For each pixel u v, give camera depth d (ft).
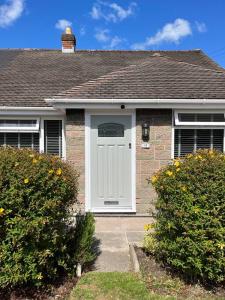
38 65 42.19
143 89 29.14
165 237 17.78
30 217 15.65
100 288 16.57
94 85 29.78
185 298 15.89
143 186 29.25
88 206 29.25
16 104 30.94
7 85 34.91
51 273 16.83
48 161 17.17
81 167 29.19
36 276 15.94
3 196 15.30
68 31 48.91
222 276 16.70
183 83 30.17
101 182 29.40
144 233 24.61
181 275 17.74
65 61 43.91
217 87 29.71
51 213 16.16
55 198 16.30
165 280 17.34
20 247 15.55
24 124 31.30
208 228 16.21
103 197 29.48
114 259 19.98
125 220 28.22
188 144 29.68
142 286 16.66
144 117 29.01
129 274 18.01
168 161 29.07
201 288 16.76
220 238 16.29
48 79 36.70
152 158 29.12
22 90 33.71
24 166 16.07
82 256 18.39
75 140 29.12
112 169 29.37
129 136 29.22
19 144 31.53
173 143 29.27
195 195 16.55
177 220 16.75
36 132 31.24
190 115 29.27
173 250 17.15
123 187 29.48
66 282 17.26
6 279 15.49
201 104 28.32
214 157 17.79
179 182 16.96
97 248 21.65
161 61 34.47
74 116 29.01
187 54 49.96
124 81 30.35
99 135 29.25
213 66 42.75
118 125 29.22
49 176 16.29
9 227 15.40
